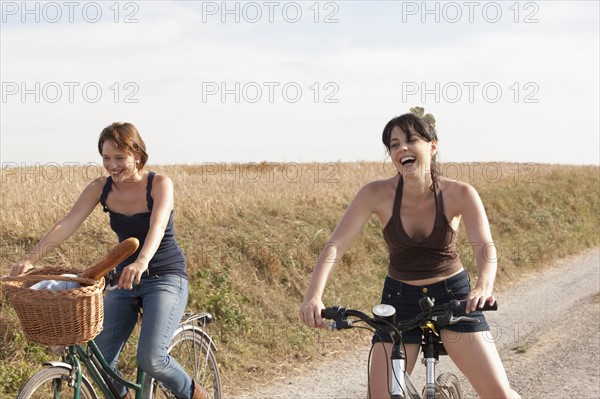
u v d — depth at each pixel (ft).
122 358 34.91
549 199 111.04
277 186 82.94
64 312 18.84
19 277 19.71
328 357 42.65
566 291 66.59
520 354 40.86
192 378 24.02
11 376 30.60
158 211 22.06
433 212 18.86
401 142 18.33
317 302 17.66
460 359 18.31
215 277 48.01
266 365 39.83
